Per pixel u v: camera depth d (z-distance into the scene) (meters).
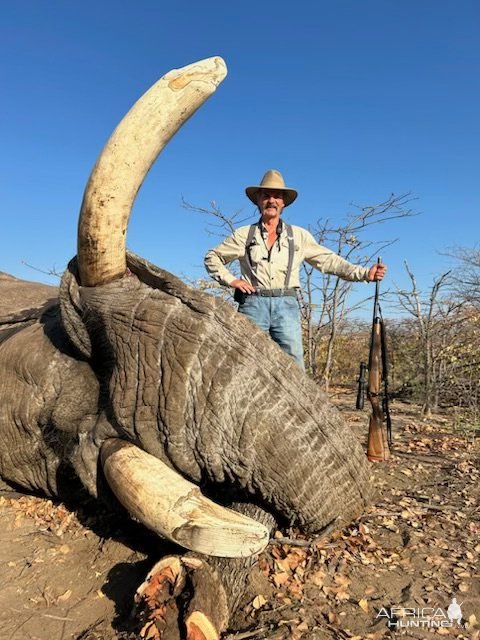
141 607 3.02
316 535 4.05
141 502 3.19
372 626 3.29
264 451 3.45
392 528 4.57
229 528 2.97
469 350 10.33
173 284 3.62
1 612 3.34
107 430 3.72
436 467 6.29
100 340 3.88
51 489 4.51
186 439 3.47
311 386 3.61
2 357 4.59
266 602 3.44
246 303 5.08
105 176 3.38
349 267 5.06
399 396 11.60
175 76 3.29
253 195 5.24
